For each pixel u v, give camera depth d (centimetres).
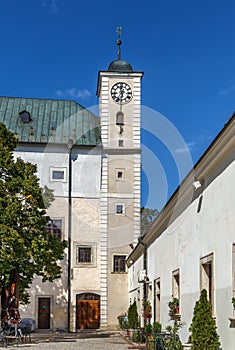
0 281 2589
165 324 1991
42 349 2053
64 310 3609
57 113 4144
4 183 2423
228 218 1198
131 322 2691
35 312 3603
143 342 2267
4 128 2556
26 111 4069
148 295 2525
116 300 3622
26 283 2878
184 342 1588
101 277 3606
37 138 3866
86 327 3619
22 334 2545
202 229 1434
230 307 1156
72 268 3597
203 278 1423
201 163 1372
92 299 3634
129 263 3403
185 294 1628
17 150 3806
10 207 2358
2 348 2089
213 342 1196
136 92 3828
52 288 3622
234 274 1149
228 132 1121
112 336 2848
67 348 2091
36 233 2441
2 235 2325
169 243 1938
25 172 2502
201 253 1438
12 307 2516
